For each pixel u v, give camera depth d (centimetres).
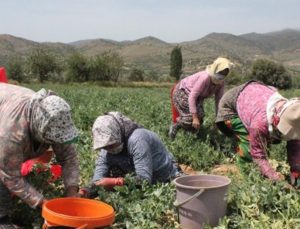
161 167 253
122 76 3391
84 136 393
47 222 184
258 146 246
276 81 2884
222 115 290
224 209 215
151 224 211
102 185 241
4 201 206
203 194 206
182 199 211
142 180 238
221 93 378
